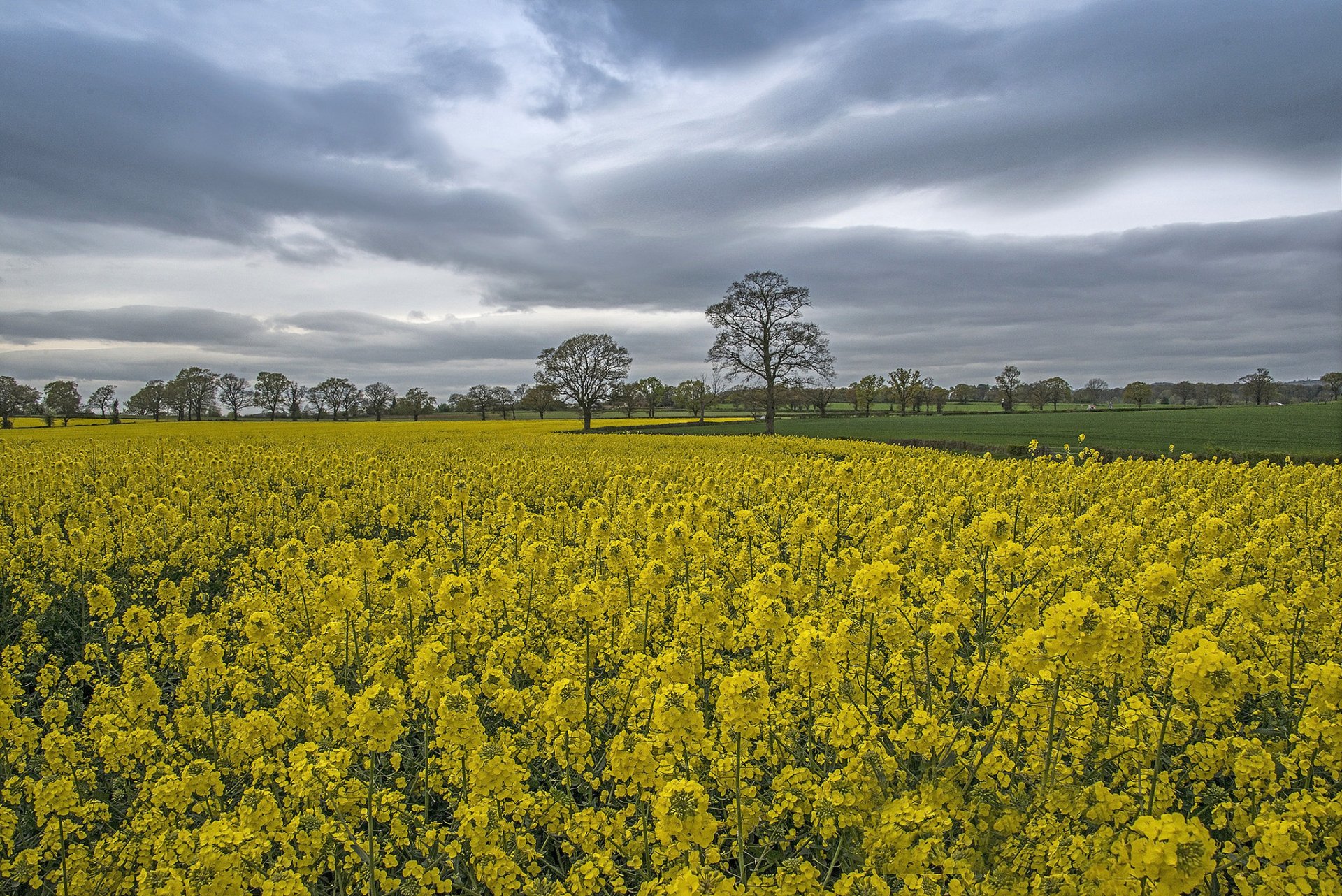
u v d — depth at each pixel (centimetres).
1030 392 11719
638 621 719
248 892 439
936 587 763
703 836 378
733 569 988
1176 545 742
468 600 627
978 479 1859
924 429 6550
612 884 443
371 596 896
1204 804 491
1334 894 344
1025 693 489
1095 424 6612
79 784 548
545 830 500
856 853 432
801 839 478
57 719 587
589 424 7944
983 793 434
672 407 13175
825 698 566
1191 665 416
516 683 717
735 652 720
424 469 2562
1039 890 382
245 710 662
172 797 486
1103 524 1231
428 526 1200
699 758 485
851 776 445
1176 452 3691
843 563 747
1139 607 738
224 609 932
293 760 466
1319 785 447
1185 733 507
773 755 535
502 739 519
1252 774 445
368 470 2275
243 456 2664
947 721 536
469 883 465
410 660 729
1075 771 470
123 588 1112
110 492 1927
